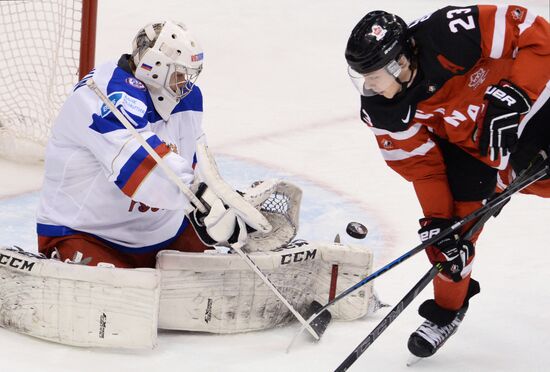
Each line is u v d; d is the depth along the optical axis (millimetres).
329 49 35781
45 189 13891
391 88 11453
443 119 12258
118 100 12688
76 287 12422
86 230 13656
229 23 38469
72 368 12016
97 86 12656
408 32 11406
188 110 13969
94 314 12484
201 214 12547
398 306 12180
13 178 20531
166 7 40438
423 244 12328
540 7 42844
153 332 12484
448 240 12328
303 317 14133
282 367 12500
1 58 28266
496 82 11930
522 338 13938
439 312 12969
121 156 12523
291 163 22938
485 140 11648
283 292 13688
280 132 25547
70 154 13398
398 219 19422
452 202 12961
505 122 11500
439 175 12742
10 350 12367
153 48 12789
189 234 14594
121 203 13602
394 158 12727
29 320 12719
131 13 39031
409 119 11844
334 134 25641
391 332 13984
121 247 13914
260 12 40469
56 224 13672
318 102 28969
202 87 29812
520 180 12414
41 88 23766
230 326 13445
